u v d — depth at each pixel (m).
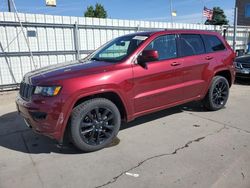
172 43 4.80
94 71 3.84
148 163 3.52
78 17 10.45
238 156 3.64
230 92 7.91
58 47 10.25
